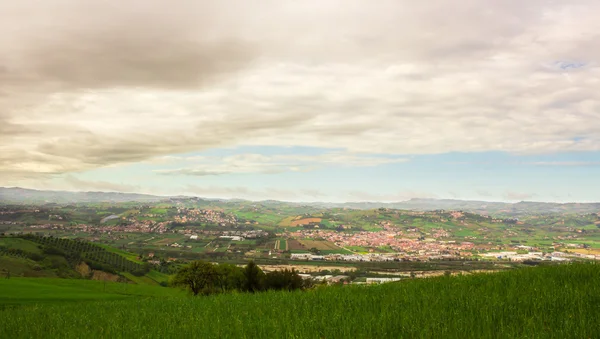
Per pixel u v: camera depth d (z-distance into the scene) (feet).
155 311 50.88
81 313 54.85
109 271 485.97
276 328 28.81
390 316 28.66
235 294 70.85
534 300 30.01
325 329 26.73
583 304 27.55
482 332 22.65
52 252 520.83
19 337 35.50
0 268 417.69
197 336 29.40
